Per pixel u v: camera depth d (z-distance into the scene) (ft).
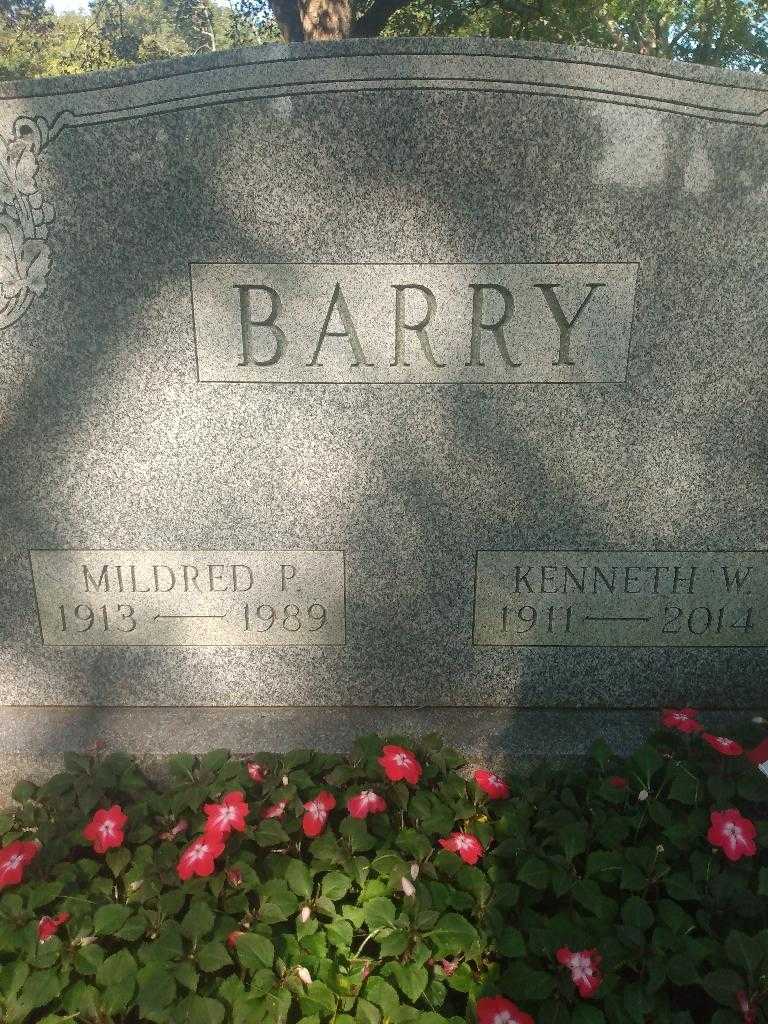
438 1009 5.89
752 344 7.64
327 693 8.91
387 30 39.58
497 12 37.37
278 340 7.65
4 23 70.23
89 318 7.60
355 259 7.42
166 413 7.90
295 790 7.27
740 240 7.34
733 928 6.16
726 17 47.62
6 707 8.91
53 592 8.49
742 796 7.18
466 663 8.80
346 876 6.52
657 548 8.35
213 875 6.51
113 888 6.55
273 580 8.47
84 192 7.25
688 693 8.90
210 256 7.41
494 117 7.03
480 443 8.00
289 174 7.19
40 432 7.97
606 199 7.24
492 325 7.61
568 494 8.16
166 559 8.39
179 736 8.35
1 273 7.45
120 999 5.56
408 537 8.32
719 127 7.01
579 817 7.29
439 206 7.27
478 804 7.44
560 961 5.76
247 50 6.88
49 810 7.52
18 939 5.99
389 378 7.79
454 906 6.29
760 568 8.40
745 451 8.00
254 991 5.59
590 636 8.68
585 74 6.89
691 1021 5.53
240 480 8.13
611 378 7.77
